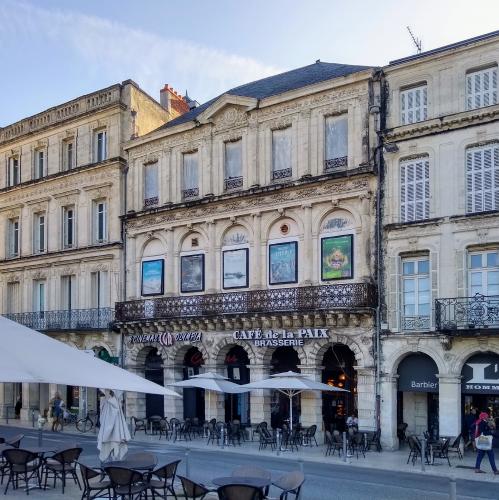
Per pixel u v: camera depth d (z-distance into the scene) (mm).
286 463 20781
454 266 24625
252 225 30266
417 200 25984
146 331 33531
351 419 25984
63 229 39219
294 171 29094
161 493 14898
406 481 17672
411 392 26562
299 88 28906
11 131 42906
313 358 27531
